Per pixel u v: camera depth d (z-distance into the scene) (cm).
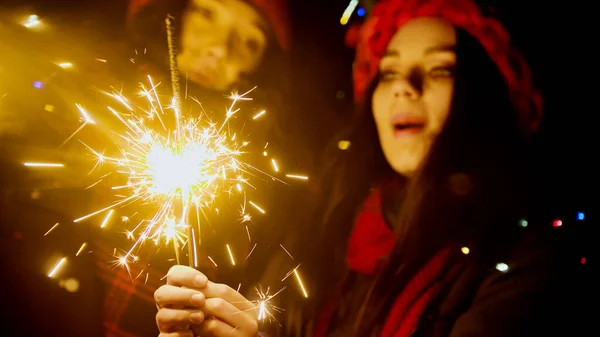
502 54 142
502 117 142
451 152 144
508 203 140
